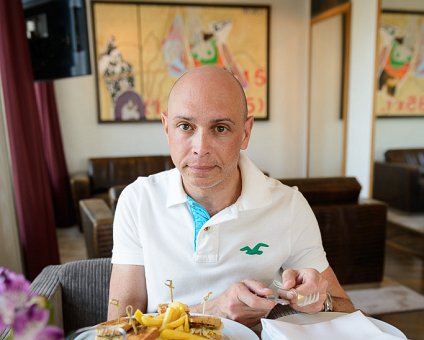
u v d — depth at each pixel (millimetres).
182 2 4016
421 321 1936
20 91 1907
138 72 4066
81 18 2385
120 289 886
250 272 877
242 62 4242
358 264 2352
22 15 1923
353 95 3494
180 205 878
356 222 2270
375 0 3113
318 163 4234
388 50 3064
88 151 4152
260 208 876
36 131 2021
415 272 2766
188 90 715
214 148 727
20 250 1945
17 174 1916
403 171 3088
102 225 1864
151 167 4004
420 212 3010
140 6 3943
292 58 4395
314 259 924
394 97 3076
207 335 626
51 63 2506
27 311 346
